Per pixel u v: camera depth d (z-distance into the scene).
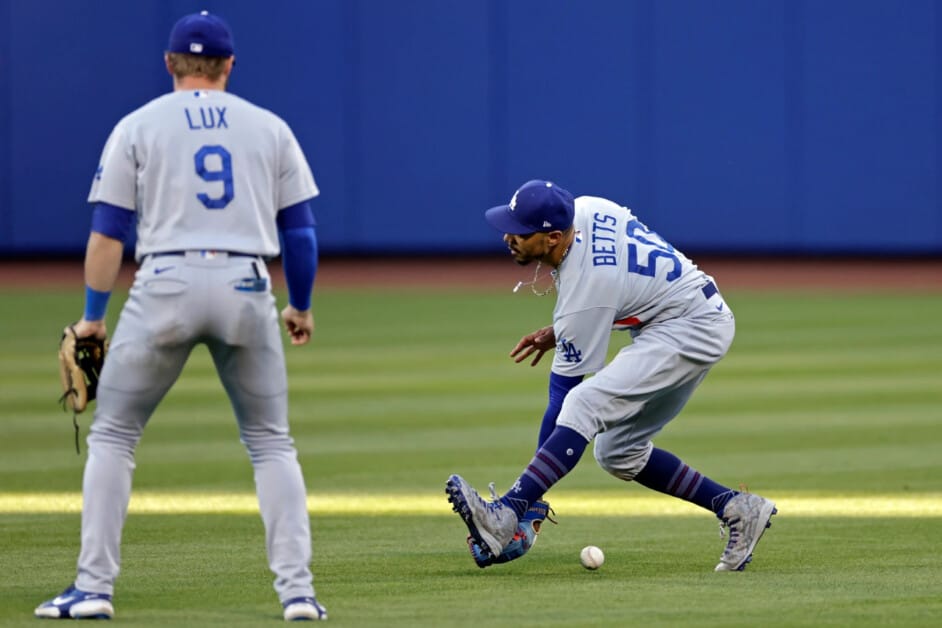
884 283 83.06
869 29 92.94
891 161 93.50
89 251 16.70
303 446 34.47
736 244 94.38
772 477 30.14
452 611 17.75
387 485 29.33
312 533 24.28
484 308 70.62
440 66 94.62
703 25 93.38
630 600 18.56
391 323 63.94
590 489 29.38
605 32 93.94
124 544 22.98
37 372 47.88
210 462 32.03
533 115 94.44
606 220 20.97
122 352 16.64
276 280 80.88
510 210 20.38
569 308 20.55
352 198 95.06
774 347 55.12
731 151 93.88
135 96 93.38
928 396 42.81
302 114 94.56
